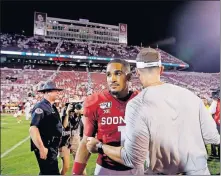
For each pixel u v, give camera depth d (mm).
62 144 1906
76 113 1955
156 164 1026
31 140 1717
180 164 1003
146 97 1018
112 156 1130
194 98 1026
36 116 1656
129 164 1047
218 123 2021
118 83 1370
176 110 989
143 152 1001
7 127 3988
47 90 1727
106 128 1368
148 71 1063
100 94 1430
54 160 1711
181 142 988
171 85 1053
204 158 1007
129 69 1396
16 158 2494
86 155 1426
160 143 992
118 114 1369
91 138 1244
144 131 990
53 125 1709
